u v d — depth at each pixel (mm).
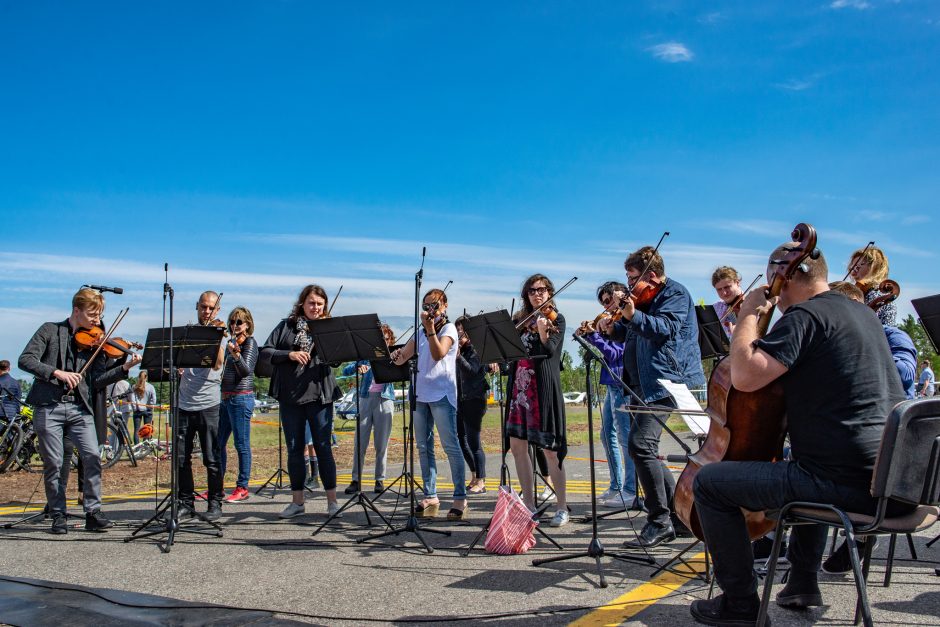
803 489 2832
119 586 4102
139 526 5875
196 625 3375
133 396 12617
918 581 3930
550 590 3885
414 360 5309
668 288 5137
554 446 5520
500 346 5078
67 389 5609
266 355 6078
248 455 7414
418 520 6020
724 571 3117
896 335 4152
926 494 2740
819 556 3436
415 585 4031
